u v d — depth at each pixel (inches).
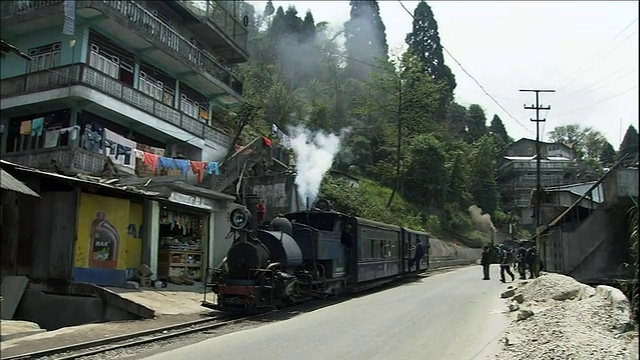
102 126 924.6
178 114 1059.9
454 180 2176.4
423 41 2659.9
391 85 1936.5
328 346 382.9
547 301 572.4
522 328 444.1
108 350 374.9
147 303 587.2
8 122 954.7
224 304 569.9
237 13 1579.7
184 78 1125.7
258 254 576.7
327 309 606.2
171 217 796.0
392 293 788.6
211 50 1322.6
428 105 1977.1
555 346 339.3
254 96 1817.2
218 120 1406.3
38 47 930.7
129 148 938.1
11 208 627.8
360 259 794.2
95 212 653.9
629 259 453.4
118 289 647.8
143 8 968.9
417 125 2010.3
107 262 667.4
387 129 2111.2
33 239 631.8
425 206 2023.9
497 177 2097.7
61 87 840.9
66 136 875.4
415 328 462.0
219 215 903.1
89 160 847.1
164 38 993.5
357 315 546.6
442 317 526.6
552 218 1048.2
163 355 354.9
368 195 1652.3
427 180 2049.7
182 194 786.8
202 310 597.9
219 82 1178.0
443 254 1716.3
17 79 884.6
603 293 479.5
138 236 735.1
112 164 812.6
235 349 372.2
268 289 567.2
